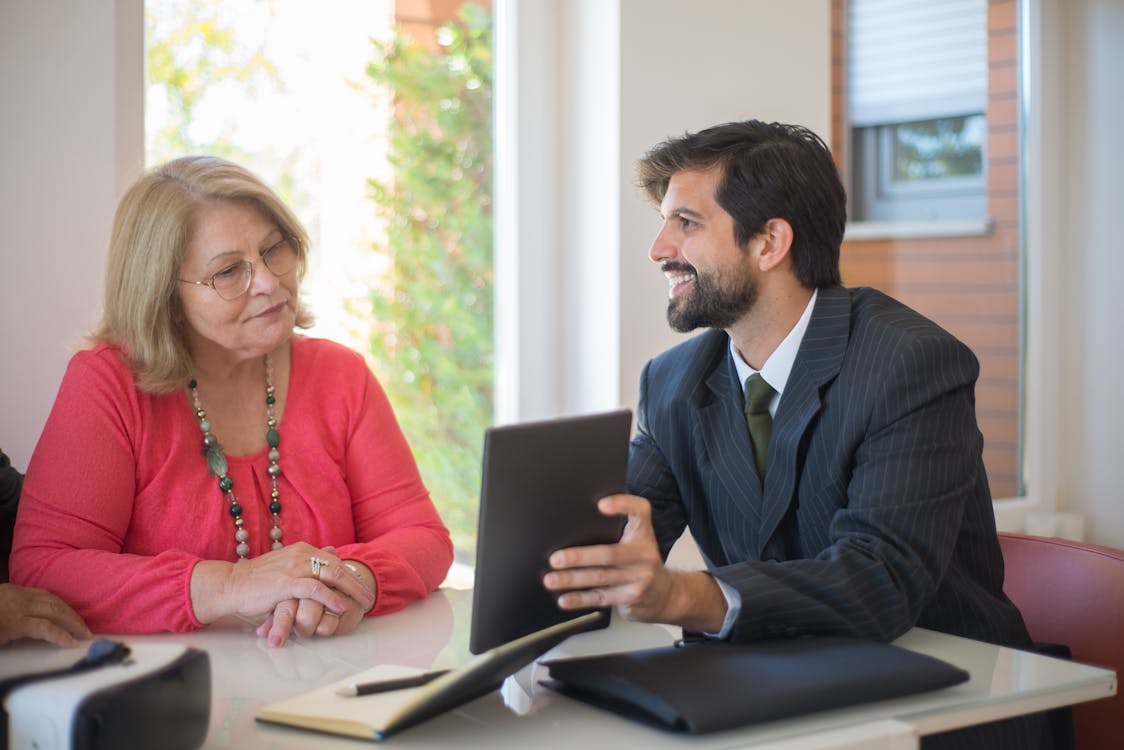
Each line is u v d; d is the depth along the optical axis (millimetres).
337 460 1837
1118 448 3465
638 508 1278
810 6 2949
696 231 1714
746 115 2867
